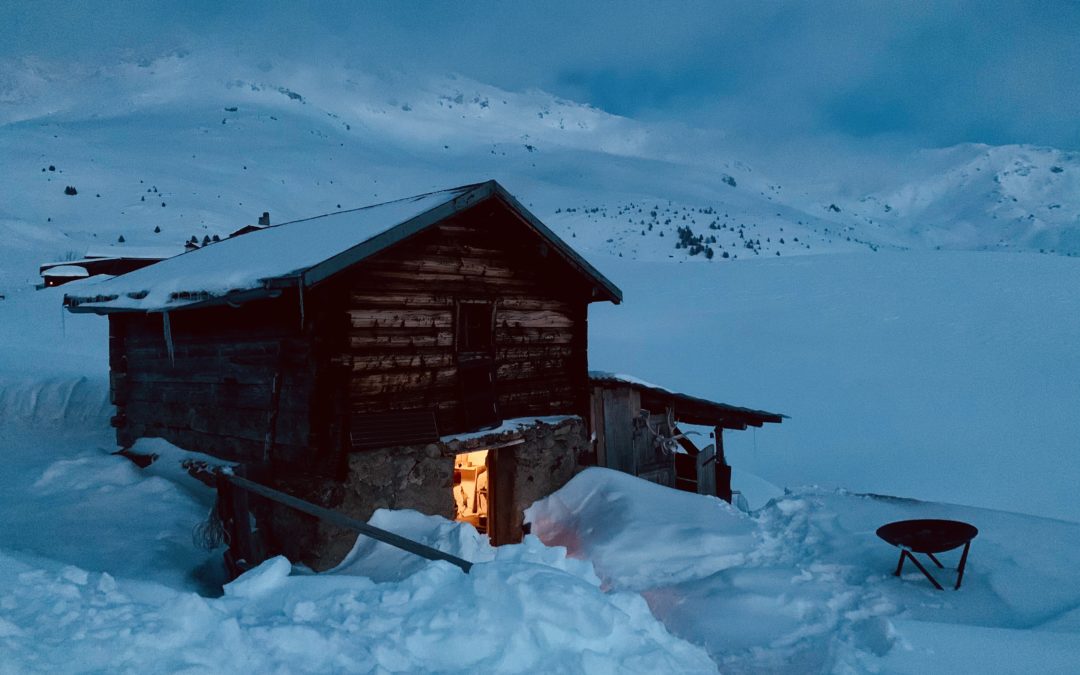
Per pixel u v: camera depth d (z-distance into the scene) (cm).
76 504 911
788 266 8294
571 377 1165
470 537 746
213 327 1012
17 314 3375
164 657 351
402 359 884
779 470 2662
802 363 4553
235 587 487
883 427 3262
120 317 1262
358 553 795
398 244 843
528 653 404
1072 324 5091
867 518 918
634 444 1342
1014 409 3475
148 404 1188
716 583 724
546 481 1075
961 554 757
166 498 944
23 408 1562
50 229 8525
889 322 5538
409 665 385
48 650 341
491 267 1015
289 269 743
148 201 12175
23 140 17175
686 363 4672
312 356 821
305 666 367
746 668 536
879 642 532
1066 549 762
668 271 8738
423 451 884
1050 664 477
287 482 826
